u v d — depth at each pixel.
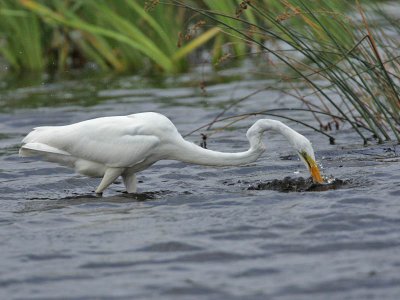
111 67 26.64
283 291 7.97
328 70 14.77
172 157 12.22
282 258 8.91
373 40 14.38
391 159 13.61
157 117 12.09
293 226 9.95
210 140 16.45
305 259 8.84
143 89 22.81
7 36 25.94
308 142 11.83
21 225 10.48
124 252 9.26
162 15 24.20
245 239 9.58
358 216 10.14
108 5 24.02
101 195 12.24
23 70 26.67
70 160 12.09
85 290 8.15
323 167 13.27
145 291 8.09
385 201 10.77
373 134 15.73
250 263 8.77
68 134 11.92
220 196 11.68
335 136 15.93
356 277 8.23
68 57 27.59
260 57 26.27
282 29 13.75
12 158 15.41
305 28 15.04
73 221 10.61
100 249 9.38
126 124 11.95
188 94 21.81
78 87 23.55
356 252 8.97
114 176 12.04
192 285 8.20
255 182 12.61
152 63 26.22
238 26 20.22
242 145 15.88
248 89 21.91
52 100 21.61
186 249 9.28
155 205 11.37
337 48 13.90
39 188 12.91
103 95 22.06
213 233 9.83
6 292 8.14
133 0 23.59
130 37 24.34
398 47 14.74
